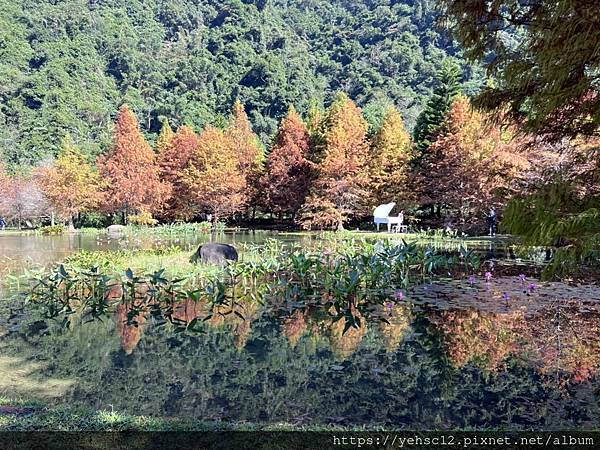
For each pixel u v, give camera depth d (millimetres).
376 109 43781
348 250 10289
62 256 11914
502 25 2906
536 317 5285
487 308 5785
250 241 16531
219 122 39188
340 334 4777
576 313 5441
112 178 25453
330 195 21734
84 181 25703
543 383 3375
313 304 6223
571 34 2289
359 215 22578
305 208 22797
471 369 3686
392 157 21734
